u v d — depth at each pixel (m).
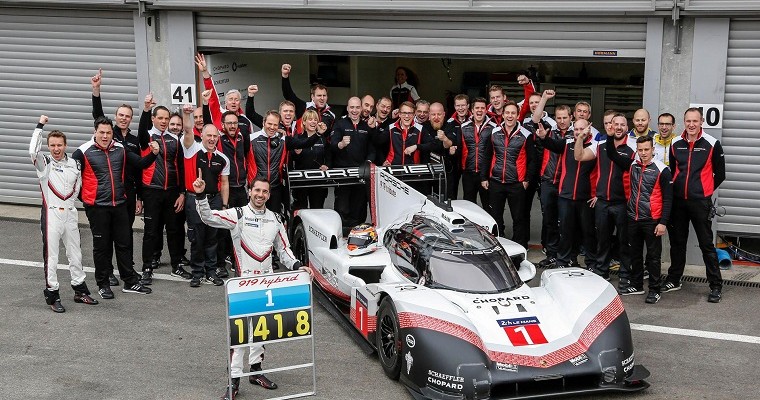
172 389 7.36
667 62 10.54
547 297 7.76
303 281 7.17
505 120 10.58
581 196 10.06
